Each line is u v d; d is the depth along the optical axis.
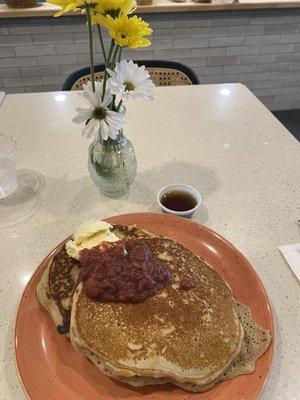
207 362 0.27
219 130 0.64
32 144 0.59
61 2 0.32
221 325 0.29
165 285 0.31
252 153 0.57
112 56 0.36
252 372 0.28
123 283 0.30
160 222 0.41
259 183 0.51
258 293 0.34
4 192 0.48
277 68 1.47
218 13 1.26
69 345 0.31
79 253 0.34
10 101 0.73
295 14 1.31
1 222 0.44
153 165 0.55
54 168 0.54
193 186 0.50
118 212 0.46
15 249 0.41
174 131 0.63
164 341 0.28
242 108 0.71
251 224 0.44
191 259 0.35
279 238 0.42
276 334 0.32
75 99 0.74
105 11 0.32
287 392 0.28
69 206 0.47
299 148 0.58
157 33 1.28
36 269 0.36
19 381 0.29
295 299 0.35
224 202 0.47
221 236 0.39
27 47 1.26
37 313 0.32
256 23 1.31
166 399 0.27
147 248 0.34
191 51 1.35
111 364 0.27
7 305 0.35
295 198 0.48
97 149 0.44
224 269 0.37
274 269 0.38
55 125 0.65
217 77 1.46
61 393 0.28
